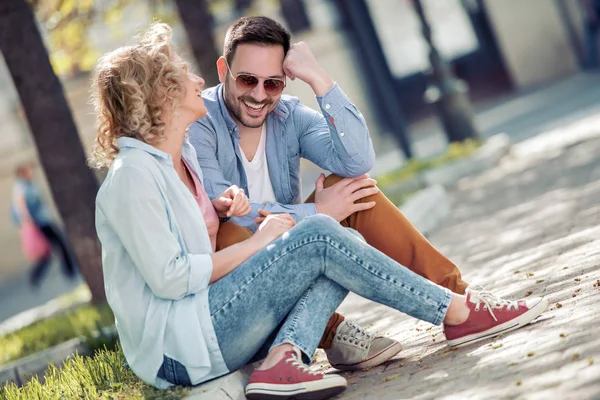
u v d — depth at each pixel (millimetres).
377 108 28297
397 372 4621
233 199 4707
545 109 22469
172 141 4488
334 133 5055
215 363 4328
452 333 4672
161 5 15688
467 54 29562
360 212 5004
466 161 15414
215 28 24438
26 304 18734
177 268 4230
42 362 7207
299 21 27500
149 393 4379
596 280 5195
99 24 15227
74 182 9938
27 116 9953
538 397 3557
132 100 4336
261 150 5316
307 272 4336
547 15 28812
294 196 5492
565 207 9094
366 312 6973
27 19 9836
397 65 29625
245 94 5027
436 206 12203
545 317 4734
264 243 4410
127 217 4191
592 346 3926
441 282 4871
